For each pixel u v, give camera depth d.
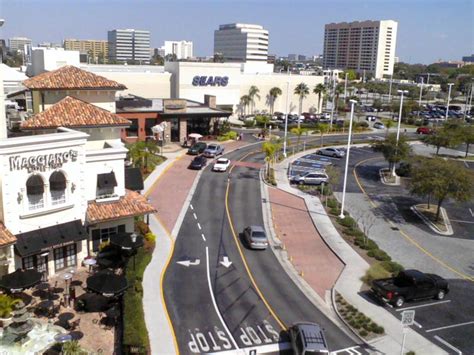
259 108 122.75
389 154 68.81
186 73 105.00
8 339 25.12
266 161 73.25
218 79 109.38
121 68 113.94
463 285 37.38
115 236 36.12
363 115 137.12
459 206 57.62
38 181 32.84
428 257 42.66
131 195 40.84
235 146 86.56
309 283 36.09
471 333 30.34
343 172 72.25
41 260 33.62
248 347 27.44
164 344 27.16
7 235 31.02
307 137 100.25
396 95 193.88
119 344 26.77
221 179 63.56
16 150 30.84
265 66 143.75
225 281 35.50
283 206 53.94
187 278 35.59
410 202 58.50
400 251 43.72
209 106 95.81
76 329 28.03
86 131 41.03
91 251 37.38
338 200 58.12
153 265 37.28
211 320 30.05
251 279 36.12
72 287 32.41
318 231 46.69
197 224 46.84
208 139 90.00
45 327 26.70
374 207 56.09
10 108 59.81
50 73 45.19
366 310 32.41
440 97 196.75
